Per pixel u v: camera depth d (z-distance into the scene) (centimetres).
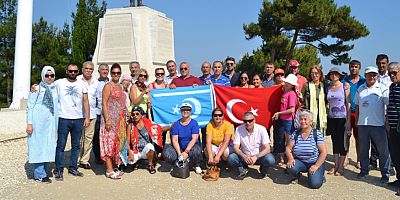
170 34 1923
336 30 2380
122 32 1759
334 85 791
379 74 790
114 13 1783
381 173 742
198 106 865
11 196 625
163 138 918
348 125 779
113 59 1769
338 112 782
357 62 838
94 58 1827
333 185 713
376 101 727
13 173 774
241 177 755
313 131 711
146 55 1736
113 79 745
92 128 824
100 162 874
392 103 692
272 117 844
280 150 848
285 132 823
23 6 2361
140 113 800
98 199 617
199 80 912
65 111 737
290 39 2503
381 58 782
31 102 698
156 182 721
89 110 769
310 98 806
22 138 1223
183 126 789
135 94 841
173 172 762
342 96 781
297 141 716
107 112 739
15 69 2388
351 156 996
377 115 727
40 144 695
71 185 696
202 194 646
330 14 2327
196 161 791
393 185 707
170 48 1919
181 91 871
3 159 903
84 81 780
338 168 792
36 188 673
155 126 819
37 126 693
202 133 885
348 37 2453
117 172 753
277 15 2320
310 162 709
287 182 731
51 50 3462
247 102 853
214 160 748
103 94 740
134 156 792
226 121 782
